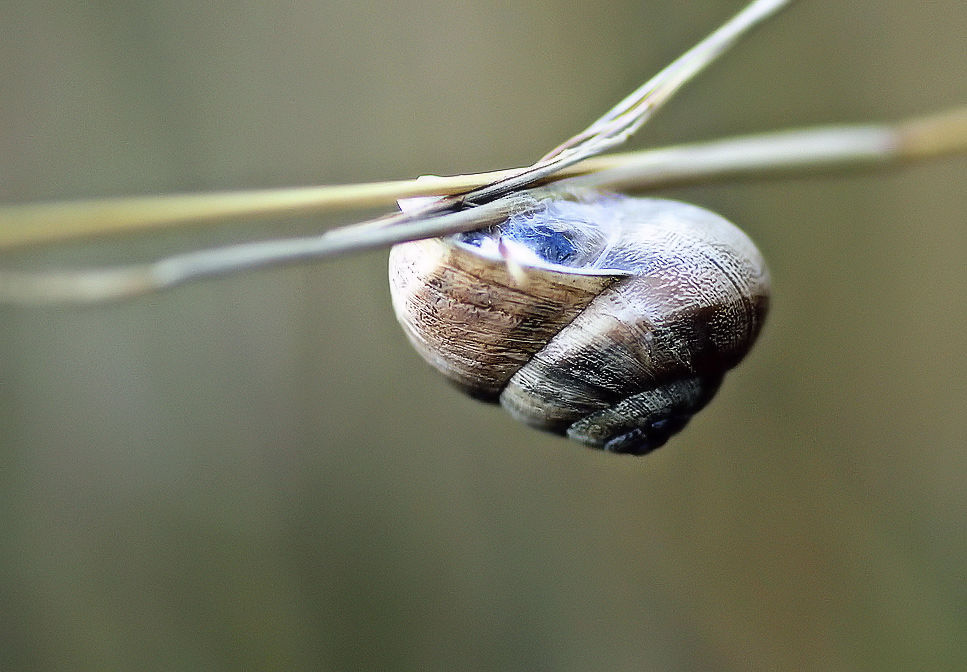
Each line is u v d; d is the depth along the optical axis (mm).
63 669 189
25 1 176
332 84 184
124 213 104
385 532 199
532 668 195
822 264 184
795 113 174
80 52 179
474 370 118
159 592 194
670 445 190
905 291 182
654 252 116
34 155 180
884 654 176
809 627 183
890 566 180
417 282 116
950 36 170
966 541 178
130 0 177
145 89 180
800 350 186
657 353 116
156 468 195
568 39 177
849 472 185
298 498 196
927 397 182
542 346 117
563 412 118
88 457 194
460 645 196
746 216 181
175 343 193
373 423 195
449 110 184
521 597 196
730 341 117
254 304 193
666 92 115
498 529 196
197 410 195
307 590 196
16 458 190
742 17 115
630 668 193
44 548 192
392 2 181
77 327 191
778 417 187
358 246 108
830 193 181
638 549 193
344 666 195
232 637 193
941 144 113
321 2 181
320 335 193
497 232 115
